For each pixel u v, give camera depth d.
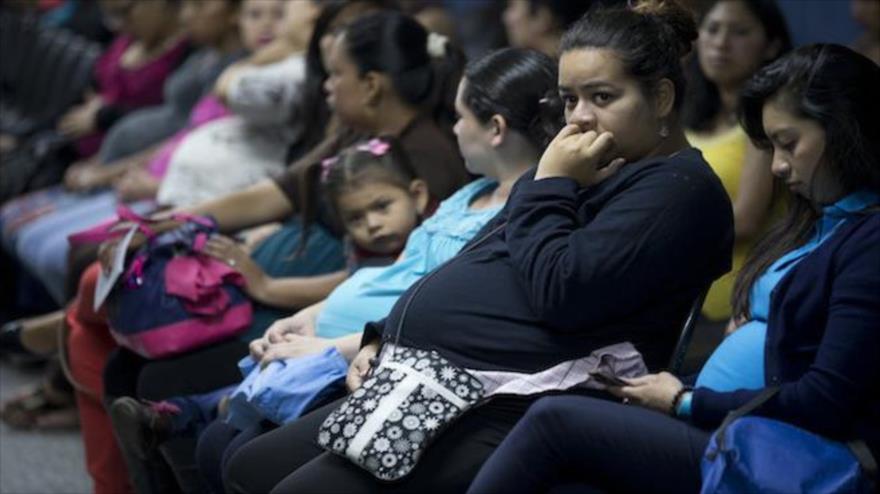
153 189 9.56
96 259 7.71
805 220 4.97
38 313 10.84
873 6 7.52
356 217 6.44
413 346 5.12
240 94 8.30
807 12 9.03
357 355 5.57
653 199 4.80
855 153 4.68
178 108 10.45
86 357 7.34
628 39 4.93
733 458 4.32
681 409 4.63
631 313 4.93
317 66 7.69
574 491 4.64
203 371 6.75
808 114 4.69
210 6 10.02
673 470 4.51
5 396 9.73
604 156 5.02
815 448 4.39
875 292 4.43
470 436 4.94
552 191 4.97
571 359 4.96
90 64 12.13
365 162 6.39
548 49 7.45
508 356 4.98
